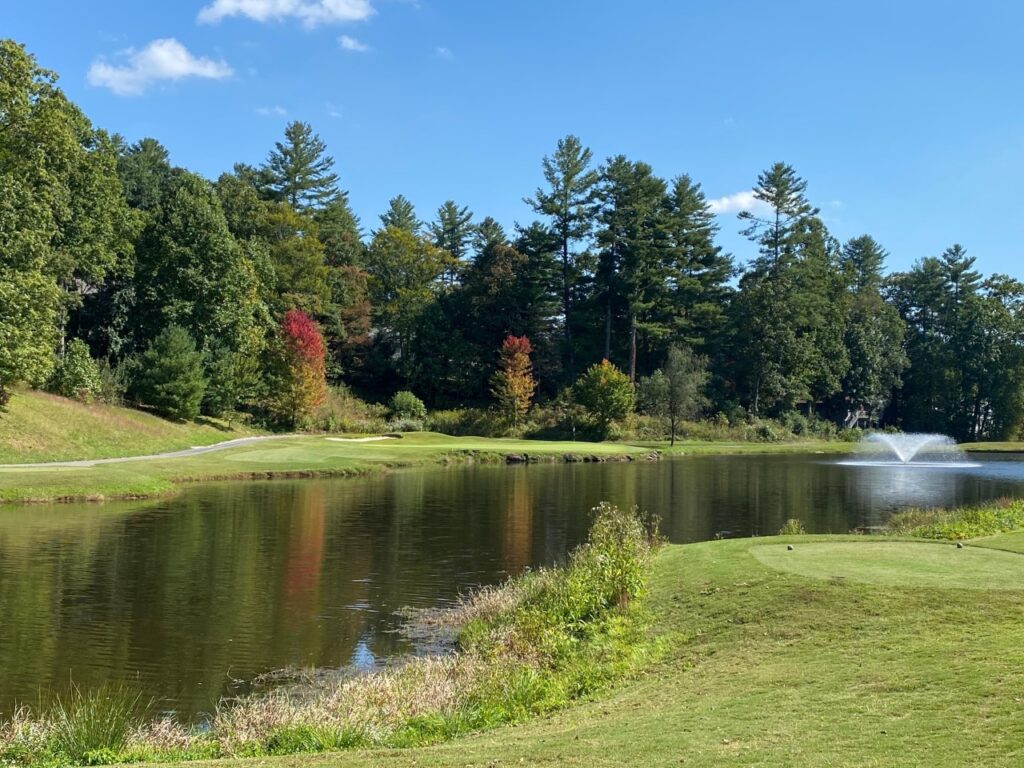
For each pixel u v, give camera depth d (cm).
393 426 6512
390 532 2181
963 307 8769
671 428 6756
